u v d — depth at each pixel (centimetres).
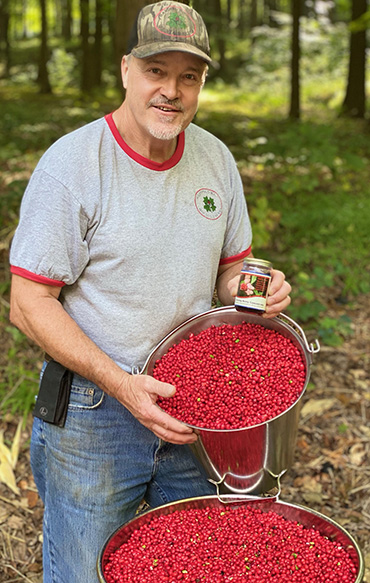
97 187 190
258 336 214
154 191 196
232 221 226
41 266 188
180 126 188
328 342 452
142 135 191
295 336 210
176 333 211
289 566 184
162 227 197
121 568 185
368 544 297
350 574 182
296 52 1605
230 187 221
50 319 190
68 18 3516
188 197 204
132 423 210
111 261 195
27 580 276
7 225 573
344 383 424
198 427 184
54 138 1046
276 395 195
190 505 206
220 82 2647
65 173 188
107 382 192
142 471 219
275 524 200
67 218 189
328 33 3078
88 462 210
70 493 212
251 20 3378
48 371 207
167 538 194
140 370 207
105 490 212
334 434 377
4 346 432
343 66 2661
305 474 346
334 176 815
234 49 2966
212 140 219
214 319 218
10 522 305
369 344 470
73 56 3212
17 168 663
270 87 2584
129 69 188
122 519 219
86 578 215
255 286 195
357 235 624
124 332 201
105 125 195
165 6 180
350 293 545
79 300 202
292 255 539
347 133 1309
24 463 344
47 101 2042
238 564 185
